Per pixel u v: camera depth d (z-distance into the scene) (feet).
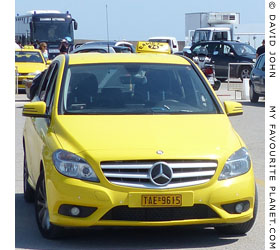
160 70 26.89
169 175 21.65
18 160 39.50
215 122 24.45
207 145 22.53
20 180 34.14
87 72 26.27
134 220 21.62
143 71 26.71
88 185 21.49
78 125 23.49
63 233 23.02
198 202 21.79
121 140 22.39
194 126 23.88
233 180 22.25
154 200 21.52
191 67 27.43
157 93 25.84
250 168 22.98
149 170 21.63
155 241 23.08
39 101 27.14
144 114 24.77
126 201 21.44
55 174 21.97
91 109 24.82
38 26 137.80
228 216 22.13
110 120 23.98
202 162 22.04
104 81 26.02
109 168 21.62
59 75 26.13
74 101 25.08
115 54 28.25
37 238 23.43
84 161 21.76
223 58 119.85
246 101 82.64
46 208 23.12
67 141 22.61
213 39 151.94
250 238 23.50
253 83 79.20
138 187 21.50
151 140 22.45
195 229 24.66
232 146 22.93
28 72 85.76
